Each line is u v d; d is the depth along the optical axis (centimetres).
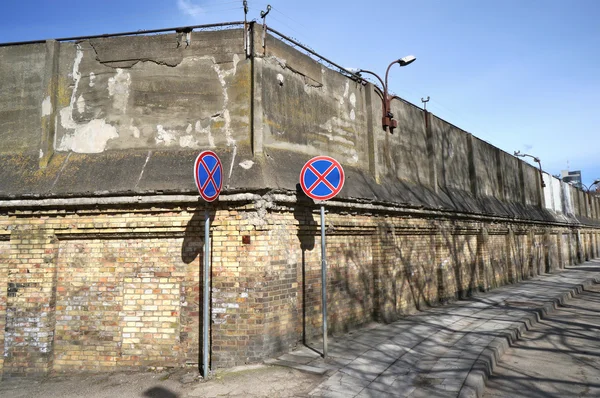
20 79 714
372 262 914
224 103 674
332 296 785
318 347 690
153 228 633
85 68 699
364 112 961
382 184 958
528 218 1989
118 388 547
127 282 638
